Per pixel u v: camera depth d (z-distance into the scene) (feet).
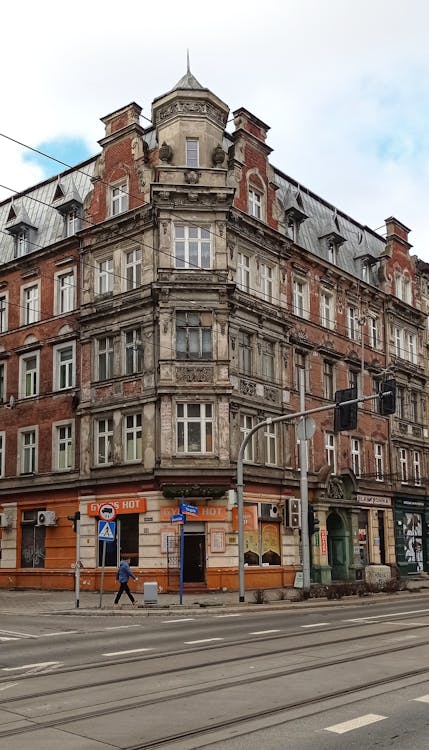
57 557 112.68
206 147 109.29
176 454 100.17
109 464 107.24
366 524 136.05
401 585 107.55
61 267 120.88
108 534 80.38
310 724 27.78
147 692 34.12
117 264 110.73
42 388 120.16
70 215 123.03
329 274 132.57
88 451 110.01
